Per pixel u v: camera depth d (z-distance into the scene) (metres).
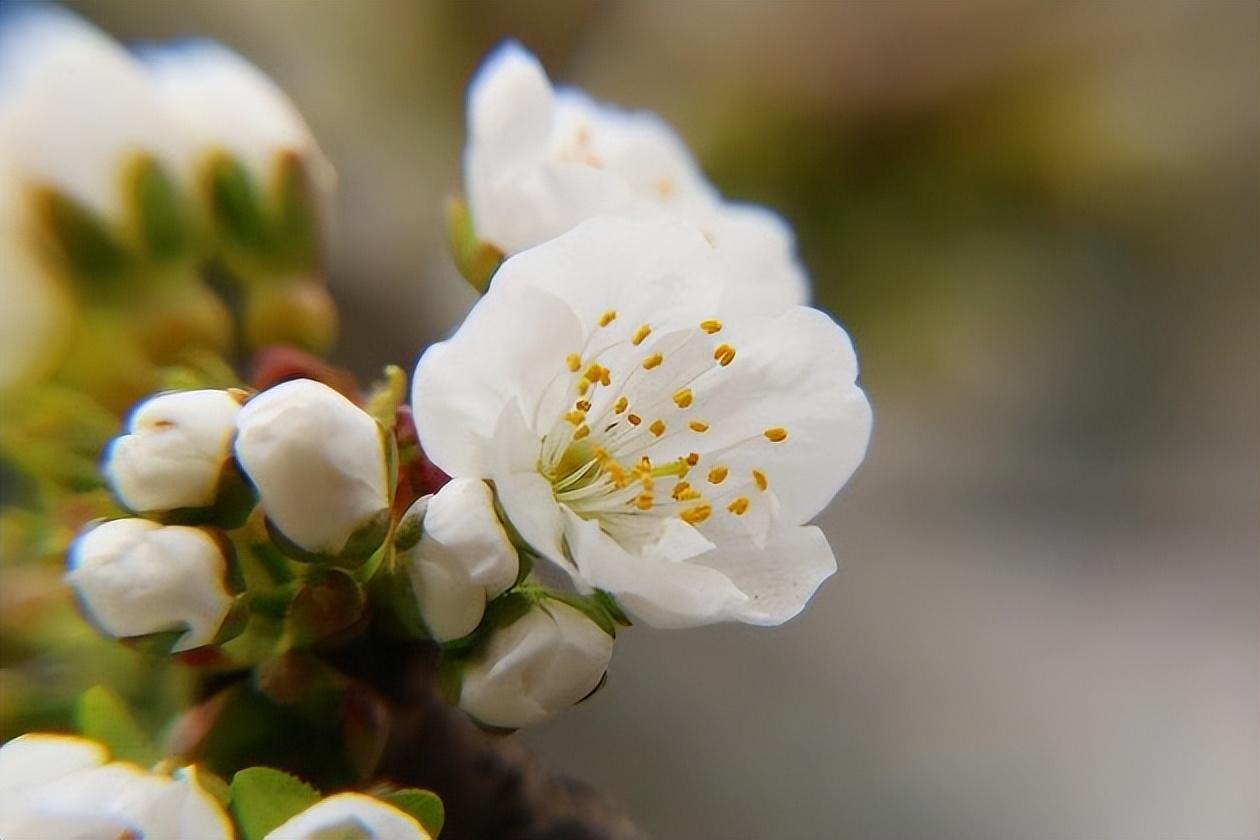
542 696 0.17
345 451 0.17
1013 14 0.42
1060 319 0.43
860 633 0.38
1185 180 0.44
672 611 0.17
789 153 0.42
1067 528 0.41
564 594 0.18
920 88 0.42
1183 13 0.43
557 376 0.18
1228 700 0.37
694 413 0.18
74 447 0.19
